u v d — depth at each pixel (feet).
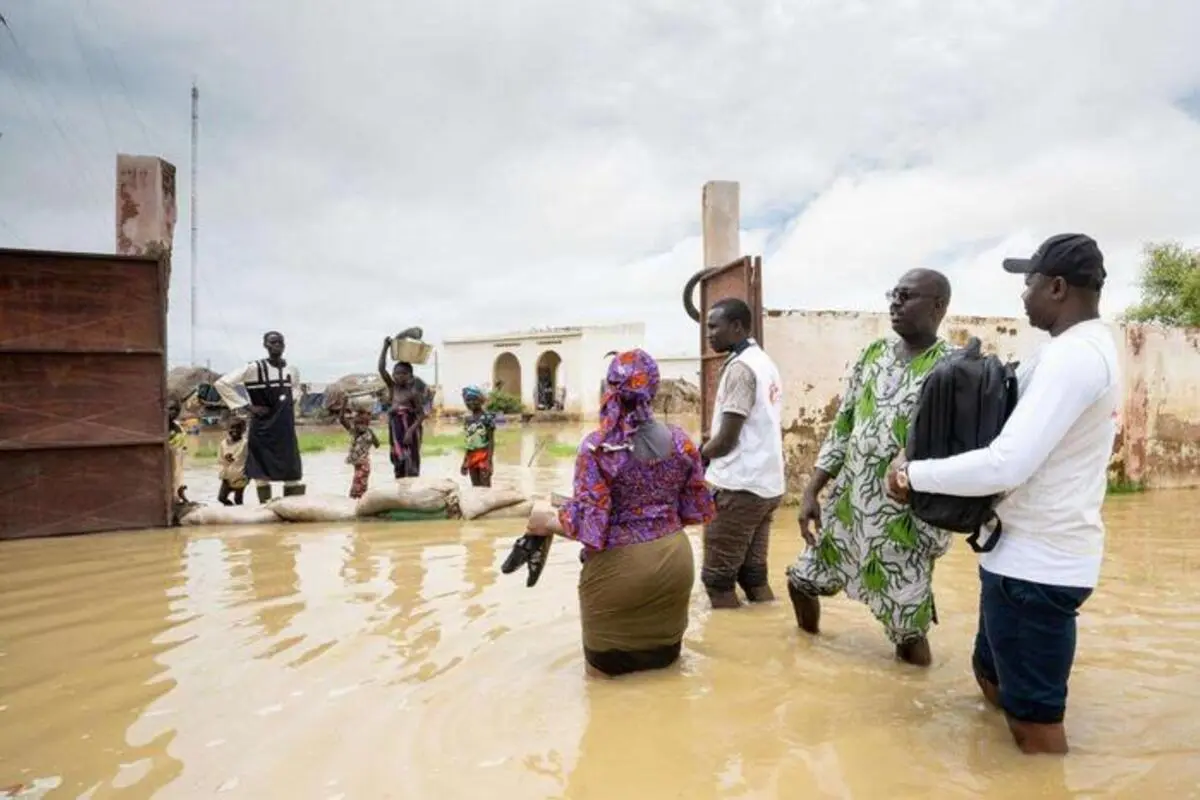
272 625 14.51
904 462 9.91
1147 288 69.21
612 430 11.75
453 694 11.29
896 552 12.14
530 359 122.93
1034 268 9.37
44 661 12.71
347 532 24.08
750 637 14.01
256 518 25.71
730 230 28.81
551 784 8.75
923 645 12.46
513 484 39.27
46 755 9.52
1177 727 10.01
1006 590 9.20
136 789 8.70
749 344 16.24
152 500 24.98
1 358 23.62
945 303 12.33
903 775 8.91
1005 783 8.69
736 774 8.98
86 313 24.50
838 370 29.55
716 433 15.88
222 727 10.24
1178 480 35.09
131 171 25.25
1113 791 8.47
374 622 14.64
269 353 28.14
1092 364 8.67
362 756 9.42
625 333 119.24
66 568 19.34
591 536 11.46
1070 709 10.59
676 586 11.94
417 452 31.86
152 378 25.07
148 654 12.99
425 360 31.96
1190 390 35.14
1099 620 14.57
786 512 27.73
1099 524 9.06
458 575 18.28
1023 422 8.71
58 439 24.07
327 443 71.87
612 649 11.87
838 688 11.57
